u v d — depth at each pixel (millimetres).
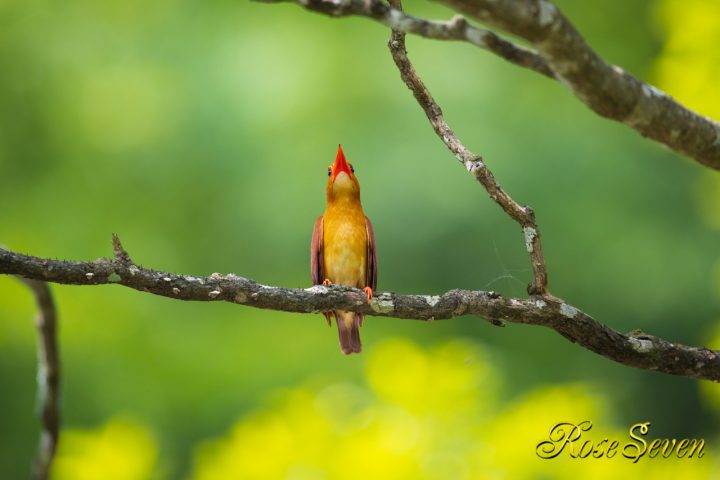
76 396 13812
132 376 14000
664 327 13945
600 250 13969
